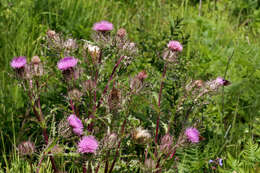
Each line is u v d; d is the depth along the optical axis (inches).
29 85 64.5
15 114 73.9
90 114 67.4
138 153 69.5
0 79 78.2
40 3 98.7
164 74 67.1
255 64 83.9
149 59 83.4
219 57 90.4
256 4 142.9
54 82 74.1
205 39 108.7
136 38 99.0
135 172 67.0
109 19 112.6
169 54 66.5
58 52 67.8
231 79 83.8
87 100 68.5
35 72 64.4
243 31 127.4
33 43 85.5
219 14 134.4
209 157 69.9
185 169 68.6
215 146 73.5
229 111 79.5
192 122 70.3
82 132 63.9
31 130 72.6
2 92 76.2
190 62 82.3
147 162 63.6
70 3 101.1
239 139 74.2
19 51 83.0
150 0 135.0
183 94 66.8
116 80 67.9
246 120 77.9
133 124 67.7
